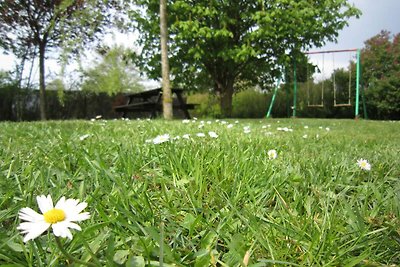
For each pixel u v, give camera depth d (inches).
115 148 74.0
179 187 49.6
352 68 552.7
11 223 36.6
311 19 401.1
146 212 39.5
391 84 542.3
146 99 422.0
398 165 69.1
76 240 30.4
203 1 399.5
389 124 263.6
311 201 44.5
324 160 68.4
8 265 26.0
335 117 556.4
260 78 478.3
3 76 406.6
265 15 389.1
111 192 44.1
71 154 67.1
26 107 437.4
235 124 205.6
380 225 38.5
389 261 32.8
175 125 171.6
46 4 345.7
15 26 363.6
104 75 605.6
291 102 536.4
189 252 31.6
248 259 28.2
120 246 31.1
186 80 442.0
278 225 35.6
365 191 49.9
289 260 32.0
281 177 53.5
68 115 471.2
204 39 402.6
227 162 59.6
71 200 24.7
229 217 36.7
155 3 401.1
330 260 31.3
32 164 56.1
